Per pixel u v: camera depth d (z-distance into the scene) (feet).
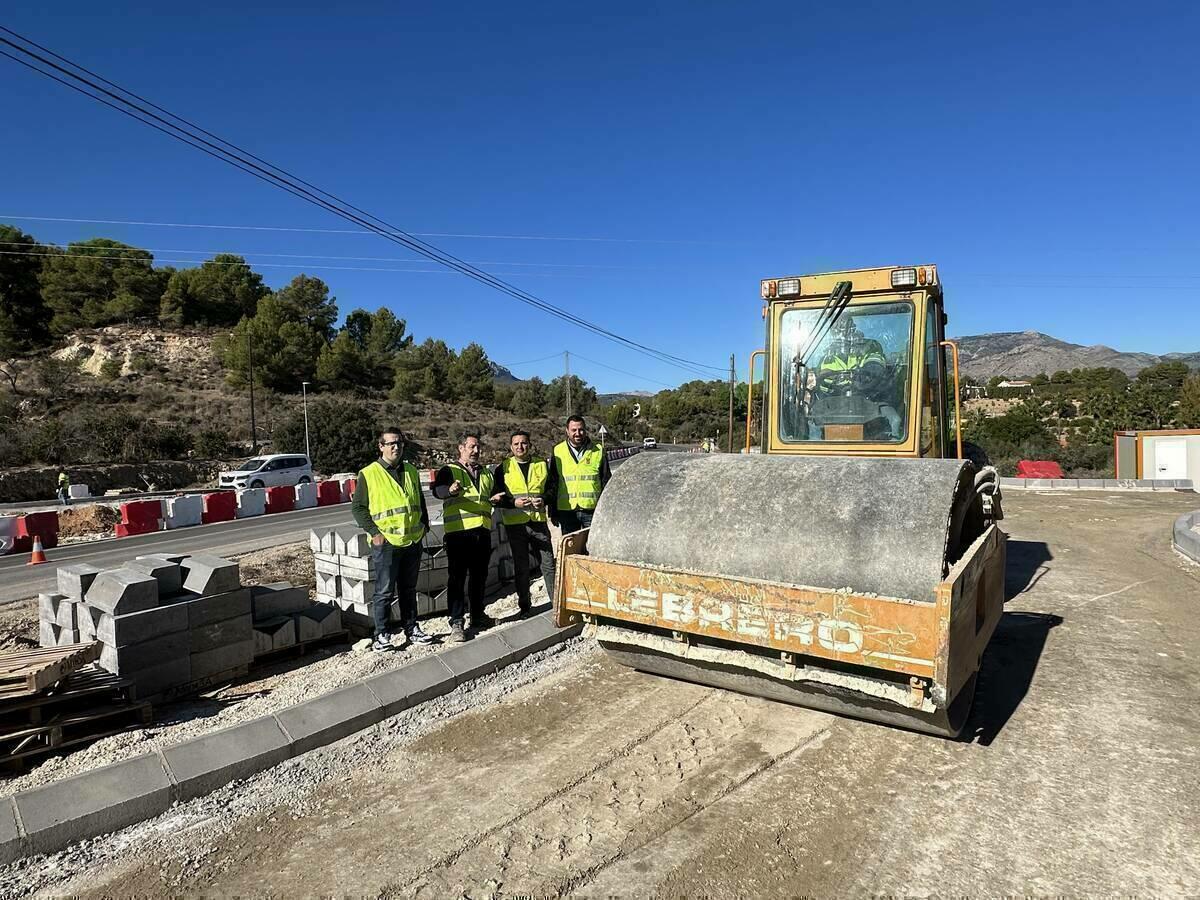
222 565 18.51
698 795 11.94
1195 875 9.84
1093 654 19.65
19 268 233.35
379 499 19.63
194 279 256.73
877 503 13.02
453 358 285.43
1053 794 11.98
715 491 14.64
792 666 12.53
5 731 14.07
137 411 155.63
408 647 20.03
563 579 14.83
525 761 13.38
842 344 20.83
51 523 51.78
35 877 10.23
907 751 13.44
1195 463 80.84
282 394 199.31
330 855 10.62
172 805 12.13
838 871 9.93
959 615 11.57
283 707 16.28
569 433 22.53
